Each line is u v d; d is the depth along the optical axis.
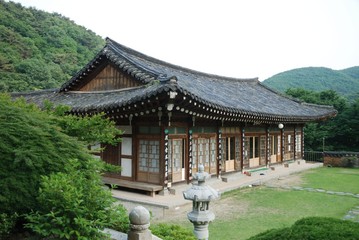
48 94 20.03
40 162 4.94
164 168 13.91
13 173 4.75
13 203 4.59
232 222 10.83
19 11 63.94
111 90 16.83
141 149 14.79
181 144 15.21
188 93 11.93
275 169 23.28
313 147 36.09
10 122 5.37
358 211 12.46
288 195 15.27
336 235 3.77
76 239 4.64
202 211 6.32
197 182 6.46
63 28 68.81
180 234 5.95
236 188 16.39
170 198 13.28
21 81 44.53
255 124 20.69
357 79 82.38
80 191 4.46
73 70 56.88
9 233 4.85
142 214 4.82
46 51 58.69
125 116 14.16
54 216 4.30
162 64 20.33
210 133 17.14
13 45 52.19
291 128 27.41
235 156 19.48
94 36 75.94
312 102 39.75
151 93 11.85
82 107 14.60
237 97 20.78
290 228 4.21
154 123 14.20
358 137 33.69
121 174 15.40
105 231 5.34
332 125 35.78
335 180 20.06
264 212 12.16
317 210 12.53
